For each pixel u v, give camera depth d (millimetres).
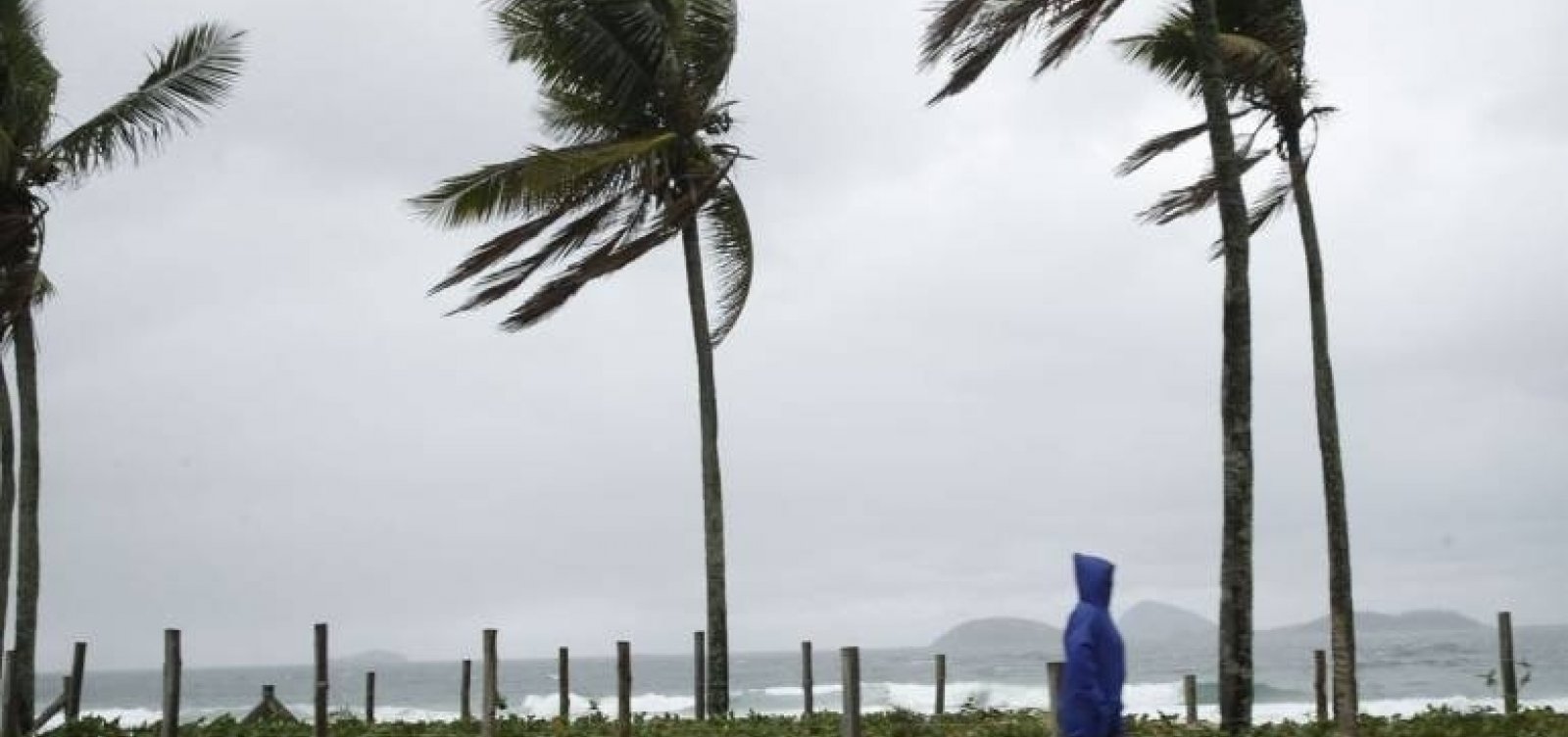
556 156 18531
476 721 17156
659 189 21078
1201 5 14078
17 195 17625
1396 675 69438
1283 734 14016
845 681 11172
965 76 14484
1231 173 13766
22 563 17359
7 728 16906
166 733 14375
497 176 19203
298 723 18781
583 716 18641
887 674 90250
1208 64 13977
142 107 17781
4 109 17578
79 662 19047
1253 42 16094
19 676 17094
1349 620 13133
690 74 20750
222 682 117625
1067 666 8234
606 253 19906
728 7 20578
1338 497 17203
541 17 19797
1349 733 12766
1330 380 17516
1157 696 52531
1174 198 17562
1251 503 13250
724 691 19547
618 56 20156
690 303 20719
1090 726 8102
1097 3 14219
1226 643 13109
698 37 20672
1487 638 155375
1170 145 17984
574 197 20266
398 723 17672
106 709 74312
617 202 21062
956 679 83875
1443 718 15984
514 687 92312
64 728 17422
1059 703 8406
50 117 17812
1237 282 13562
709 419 20406
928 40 13984
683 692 87750
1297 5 17094
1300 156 17859
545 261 20875
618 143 19281
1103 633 8258
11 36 17500
